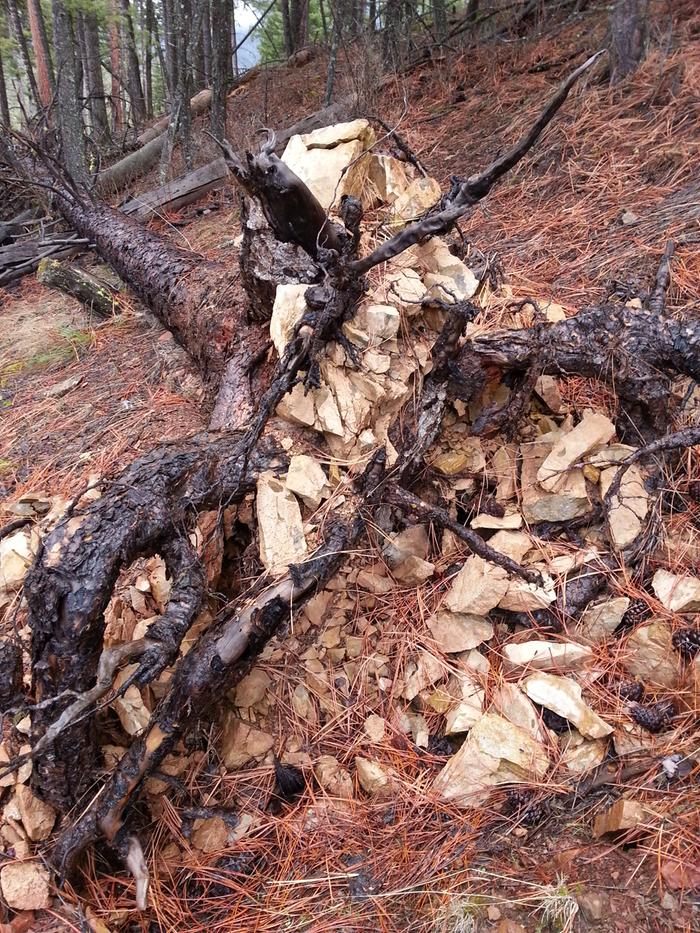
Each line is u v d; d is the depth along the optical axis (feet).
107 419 6.66
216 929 3.55
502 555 4.40
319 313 4.33
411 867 3.65
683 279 6.29
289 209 4.28
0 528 5.38
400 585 4.80
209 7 12.57
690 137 8.00
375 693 4.42
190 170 12.63
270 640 4.30
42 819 3.64
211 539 4.37
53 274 8.95
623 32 9.19
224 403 5.43
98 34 18.35
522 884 3.44
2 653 3.55
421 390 4.90
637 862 3.43
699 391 5.55
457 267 5.21
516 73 11.59
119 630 4.36
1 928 3.41
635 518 4.79
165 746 3.65
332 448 4.49
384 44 13.19
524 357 4.90
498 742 3.90
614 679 4.29
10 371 8.15
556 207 8.15
